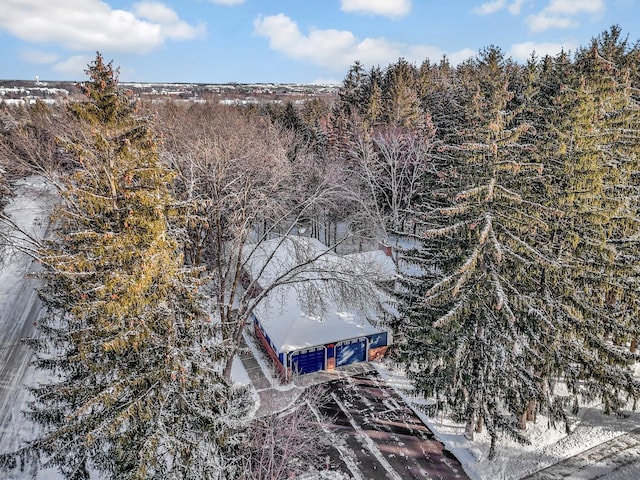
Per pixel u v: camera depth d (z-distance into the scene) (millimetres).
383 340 19969
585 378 13945
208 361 10656
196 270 10406
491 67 33094
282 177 19812
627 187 14703
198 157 17781
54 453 10117
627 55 24797
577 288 14328
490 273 12727
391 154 28094
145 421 9648
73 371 11180
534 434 15625
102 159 9766
